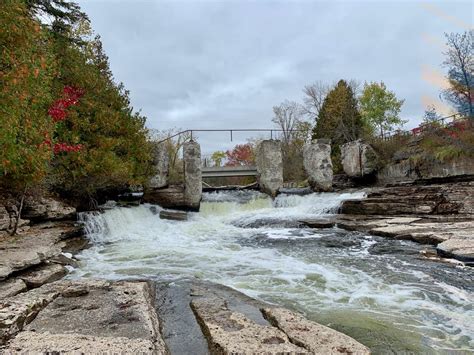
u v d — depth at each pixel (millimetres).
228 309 5043
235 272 7434
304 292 6086
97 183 12625
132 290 5387
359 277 6895
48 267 7012
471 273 6789
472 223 11031
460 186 14469
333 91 40344
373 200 14953
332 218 14344
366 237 10906
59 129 11133
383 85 42938
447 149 17938
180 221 15688
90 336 3732
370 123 42500
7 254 6883
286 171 37312
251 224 14609
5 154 6734
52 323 4113
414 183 18656
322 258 8586
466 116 20781
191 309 5156
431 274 6863
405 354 3902
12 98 6379
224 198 19672
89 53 14602
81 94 12422
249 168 24906
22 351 3334
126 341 3615
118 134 14289
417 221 12094
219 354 3635
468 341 4207
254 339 3844
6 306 4398
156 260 8641
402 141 23594
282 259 8594
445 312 5082
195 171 17906
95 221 11562
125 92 15727
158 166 17656
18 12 7188
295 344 3805
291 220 14461
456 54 23891
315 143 21031
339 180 25672
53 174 10852
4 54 6473
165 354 3656
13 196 9547
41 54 8070
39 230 9539
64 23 14461
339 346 3662
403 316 4965
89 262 8422
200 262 8383
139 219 14656
